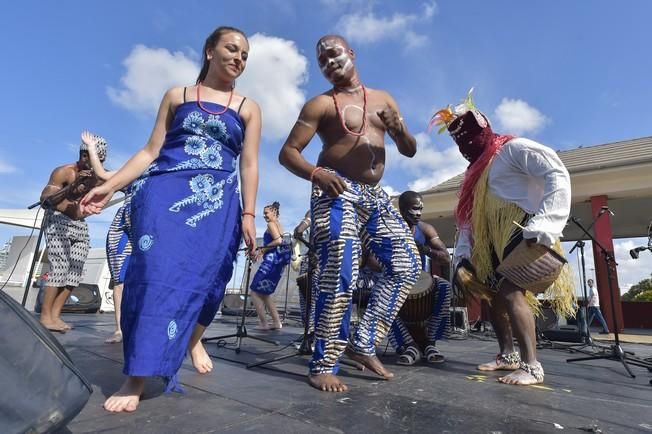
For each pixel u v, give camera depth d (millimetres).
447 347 4145
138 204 1747
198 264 1702
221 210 1848
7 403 925
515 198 2303
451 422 1487
